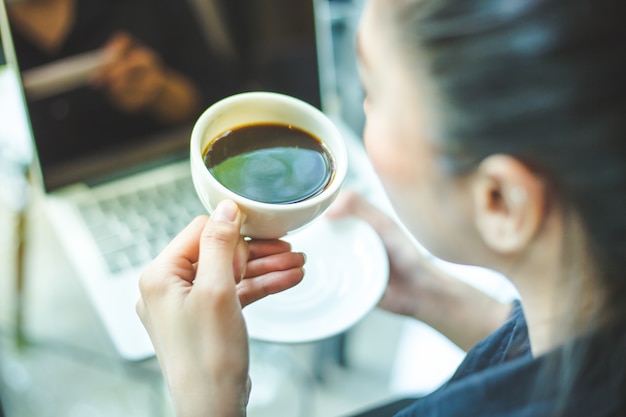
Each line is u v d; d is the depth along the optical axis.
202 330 0.50
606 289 0.47
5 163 1.00
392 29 0.46
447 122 0.45
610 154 0.43
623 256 0.46
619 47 0.42
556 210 0.45
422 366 1.12
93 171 0.87
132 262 0.82
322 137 0.55
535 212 0.45
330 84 0.96
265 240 0.56
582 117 0.43
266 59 0.89
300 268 0.57
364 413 0.73
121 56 0.84
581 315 0.47
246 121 0.55
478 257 0.50
